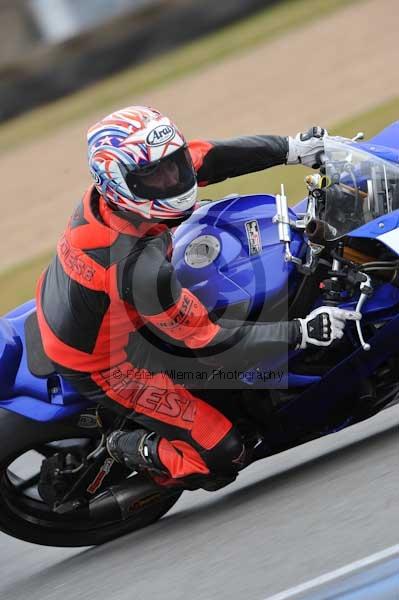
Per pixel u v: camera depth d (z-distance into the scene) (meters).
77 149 64.81
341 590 11.24
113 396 15.55
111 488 16.98
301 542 13.22
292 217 16.20
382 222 15.12
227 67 70.56
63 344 15.21
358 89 50.53
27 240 47.03
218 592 12.63
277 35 75.62
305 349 16.05
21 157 68.50
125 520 17.81
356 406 16.44
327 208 15.66
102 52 91.94
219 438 15.59
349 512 13.56
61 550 18.34
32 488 17.67
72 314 14.90
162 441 16.02
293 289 15.84
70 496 17.00
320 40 67.62
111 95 79.88
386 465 14.86
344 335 15.95
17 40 122.38
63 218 48.78
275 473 17.98
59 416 16.02
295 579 12.06
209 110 58.50
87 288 14.58
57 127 75.75
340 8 76.94
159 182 14.29
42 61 91.00
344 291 15.77
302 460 18.08
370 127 40.72
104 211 14.73
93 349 15.06
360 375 16.06
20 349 16.52
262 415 16.33
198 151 16.41
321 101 50.75
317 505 14.42
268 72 63.75
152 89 73.38
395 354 16.22
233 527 15.17
